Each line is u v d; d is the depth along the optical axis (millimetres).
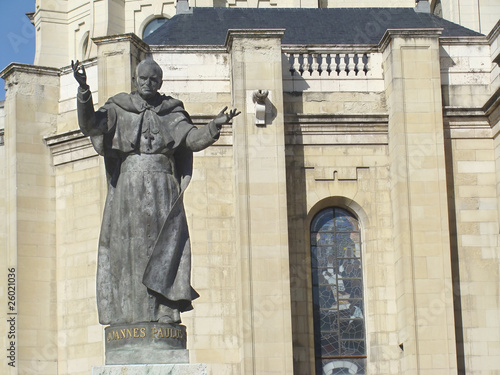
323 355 42656
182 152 19406
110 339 18625
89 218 44219
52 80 46000
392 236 43250
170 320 18641
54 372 44000
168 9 63125
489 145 43688
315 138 43750
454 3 57125
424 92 42500
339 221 43812
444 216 41719
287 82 43969
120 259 18781
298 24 49188
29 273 44438
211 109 43406
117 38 42812
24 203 44812
